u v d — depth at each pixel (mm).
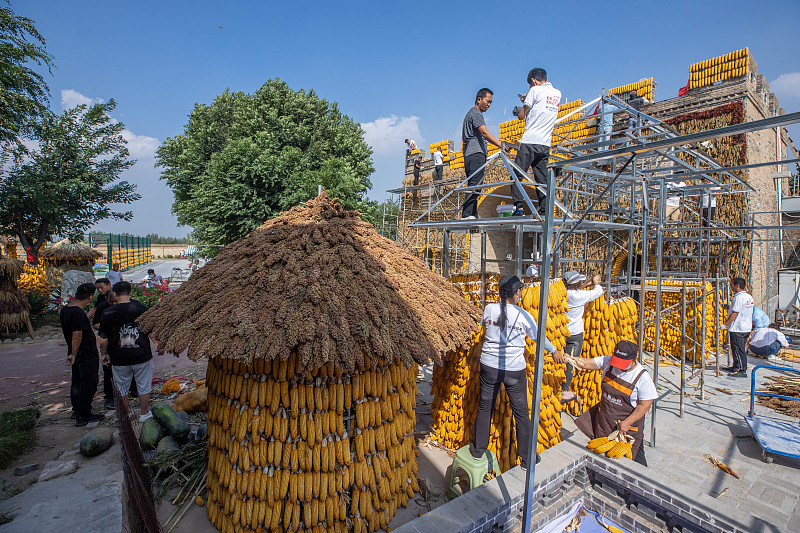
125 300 5090
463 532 2883
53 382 7070
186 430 4449
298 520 3039
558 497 3705
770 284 13477
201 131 23203
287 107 21953
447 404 4711
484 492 3271
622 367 3766
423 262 4535
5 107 12867
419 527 2846
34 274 13492
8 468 4156
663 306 8781
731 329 7938
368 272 3463
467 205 5809
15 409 5848
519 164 5039
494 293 5164
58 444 4727
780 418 5770
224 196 14797
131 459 3035
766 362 8797
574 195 6516
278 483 3018
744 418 5570
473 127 5793
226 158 14953
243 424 3064
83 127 20531
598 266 11070
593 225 4734
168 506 3582
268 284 3203
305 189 14781
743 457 4703
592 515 3703
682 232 11008
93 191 20266
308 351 2787
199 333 3020
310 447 3045
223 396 3287
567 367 5348
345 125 25297
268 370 3031
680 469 4441
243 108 21625
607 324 5531
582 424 4211
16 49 12906
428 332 3363
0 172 17172
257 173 14461
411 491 3758
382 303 3240
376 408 3318
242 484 3037
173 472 4004
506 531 3236
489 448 4270
